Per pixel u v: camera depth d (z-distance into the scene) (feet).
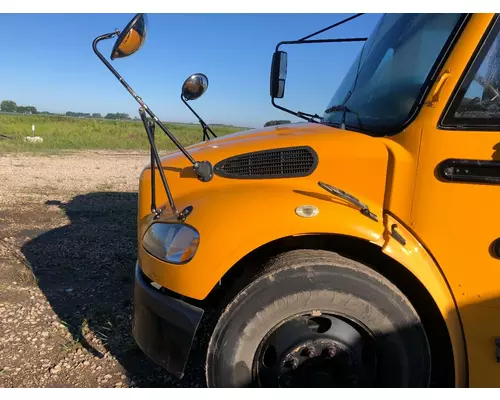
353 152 7.84
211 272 7.41
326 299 7.35
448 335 7.57
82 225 22.67
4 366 10.54
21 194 29.81
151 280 8.41
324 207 7.41
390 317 7.39
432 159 7.29
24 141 69.36
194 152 9.43
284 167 8.23
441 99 7.29
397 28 9.65
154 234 8.33
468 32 7.30
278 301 7.35
